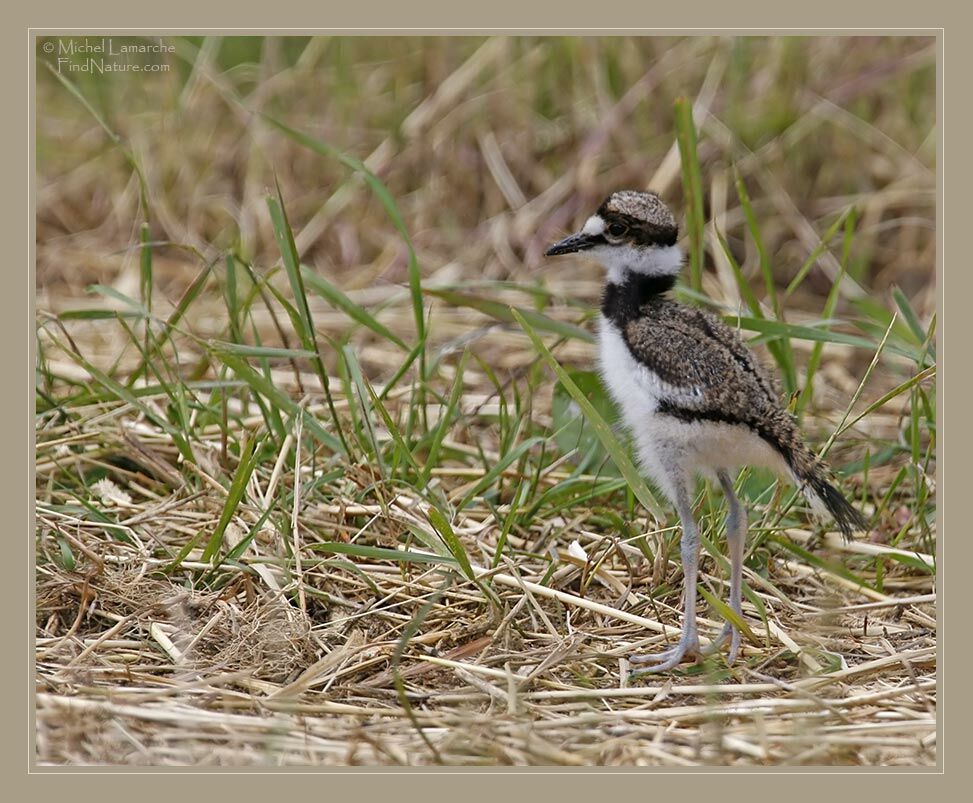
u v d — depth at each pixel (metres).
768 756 8.00
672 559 10.45
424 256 15.99
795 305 15.40
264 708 8.45
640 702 8.76
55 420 11.72
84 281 15.58
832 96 16.39
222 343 10.91
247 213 16.17
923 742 8.13
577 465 11.65
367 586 9.85
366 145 17.03
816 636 9.69
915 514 10.91
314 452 10.95
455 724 8.33
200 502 10.79
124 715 8.25
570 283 15.40
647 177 16.11
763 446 9.18
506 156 16.61
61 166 16.94
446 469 11.62
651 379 9.42
